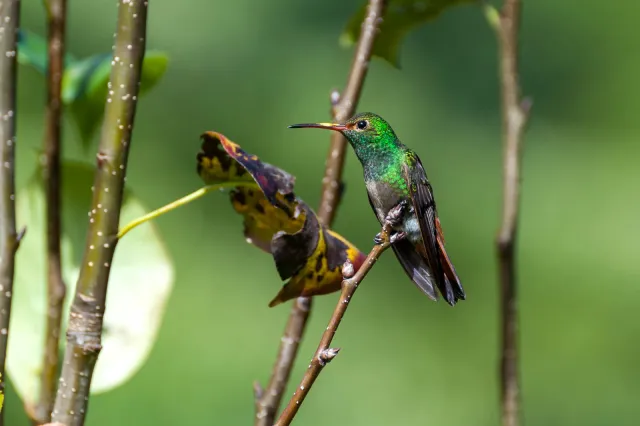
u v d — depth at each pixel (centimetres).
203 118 1574
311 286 323
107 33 1492
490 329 1483
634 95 1858
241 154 314
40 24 1420
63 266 414
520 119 442
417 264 439
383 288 1432
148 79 427
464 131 1709
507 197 434
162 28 1602
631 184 1714
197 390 1144
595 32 1912
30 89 1118
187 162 1533
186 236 1366
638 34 1858
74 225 419
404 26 471
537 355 1486
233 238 1360
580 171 1773
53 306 353
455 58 1753
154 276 382
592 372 1462
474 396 1374
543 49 1917
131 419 1084
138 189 1480
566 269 1600
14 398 950
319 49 1642
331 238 323
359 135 479
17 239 289
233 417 1148
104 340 375
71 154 988
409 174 472
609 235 1662
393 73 1733
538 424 1409
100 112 427
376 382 1317
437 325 1430
